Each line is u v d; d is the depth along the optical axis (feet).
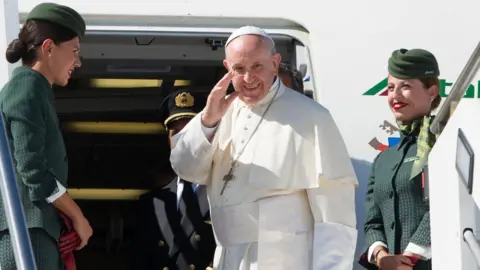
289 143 58.23
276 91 59.36
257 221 58.18
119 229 79.51
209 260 66.74
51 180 53.98
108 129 79.97
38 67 56.59
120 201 80.48
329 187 58.03
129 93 78.28
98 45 69.41
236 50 57.41
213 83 75.05
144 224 69.46
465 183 49.32
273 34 68.08
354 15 68.08
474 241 48.57
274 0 67.92
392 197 61.21
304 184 57.82
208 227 67.05
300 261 57.82
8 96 54.34
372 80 67.41
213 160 59.72
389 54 67.72
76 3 67.00
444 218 52.47
